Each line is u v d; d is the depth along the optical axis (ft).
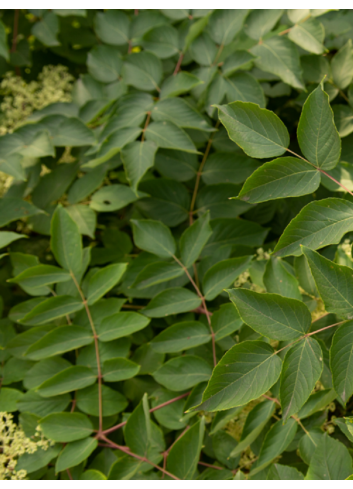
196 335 4.20
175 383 4.12
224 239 4.60
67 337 4.29
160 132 4.42
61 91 5.30
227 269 4.27
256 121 3.56
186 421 4.18
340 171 4.31
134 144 4.39
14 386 4.42
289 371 3.54
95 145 4.57
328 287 3.47
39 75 5.47
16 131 4.63
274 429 3.97
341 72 4.55
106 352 4.32
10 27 5.51
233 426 4.39
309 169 3.54
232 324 4.15
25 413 4.24
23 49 5.34
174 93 4.56
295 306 3.58
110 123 4.52
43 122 4.66
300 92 4.79
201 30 4.62
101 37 4.97
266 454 3.94
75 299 4.35
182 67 4.94
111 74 4.91
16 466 4.17
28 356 4.23
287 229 3.51
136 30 4.94
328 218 3.50
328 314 4.02
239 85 4.52
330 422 4.27
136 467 4.00
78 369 4.24
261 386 3.53
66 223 4.37
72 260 4.36
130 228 4.96
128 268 4.51
